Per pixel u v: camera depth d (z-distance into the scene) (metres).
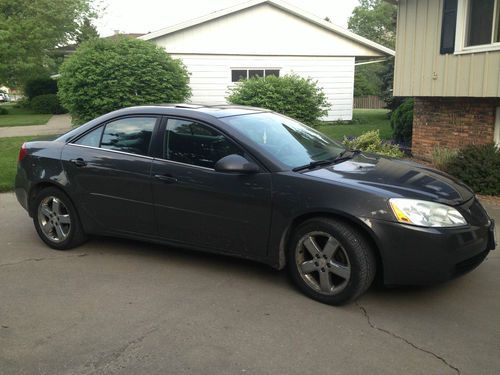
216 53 17.88
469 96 9.39
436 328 3.53
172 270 4.61
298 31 18.44
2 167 9.46
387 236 3.62
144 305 3.89
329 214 3.84
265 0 17.52
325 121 19.48
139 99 13.16
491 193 7.51
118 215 4.78
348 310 3.80
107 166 4.75
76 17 31.39
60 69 13.62
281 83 12.78
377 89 46.47
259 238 4.12
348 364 3.07
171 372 2.99
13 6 25.38
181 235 4.50
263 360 3.11
